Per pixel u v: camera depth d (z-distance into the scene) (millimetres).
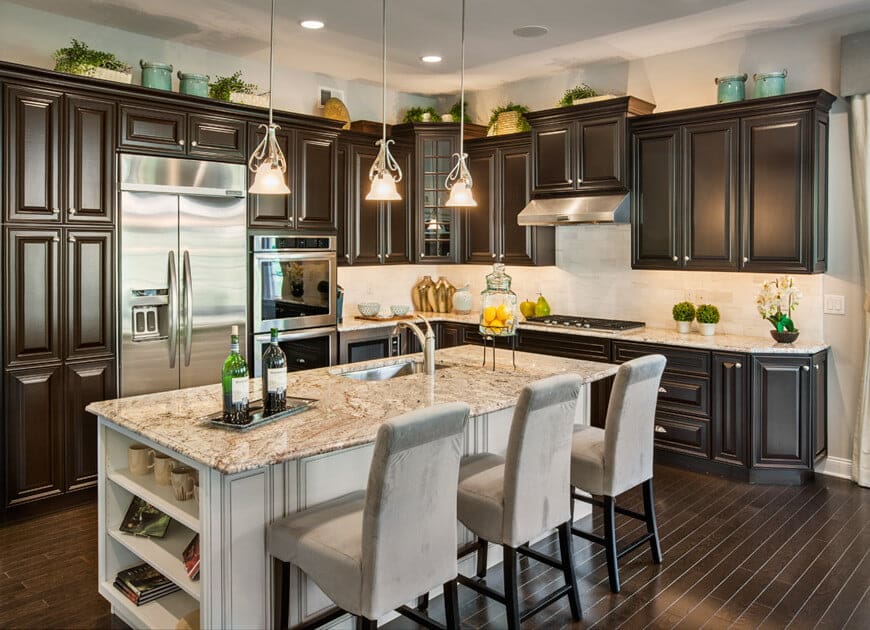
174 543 2844
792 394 4430
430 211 6289
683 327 5086
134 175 4242
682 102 5270
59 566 3350
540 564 3379
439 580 2340
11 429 3871
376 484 2078
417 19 4422
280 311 5043
